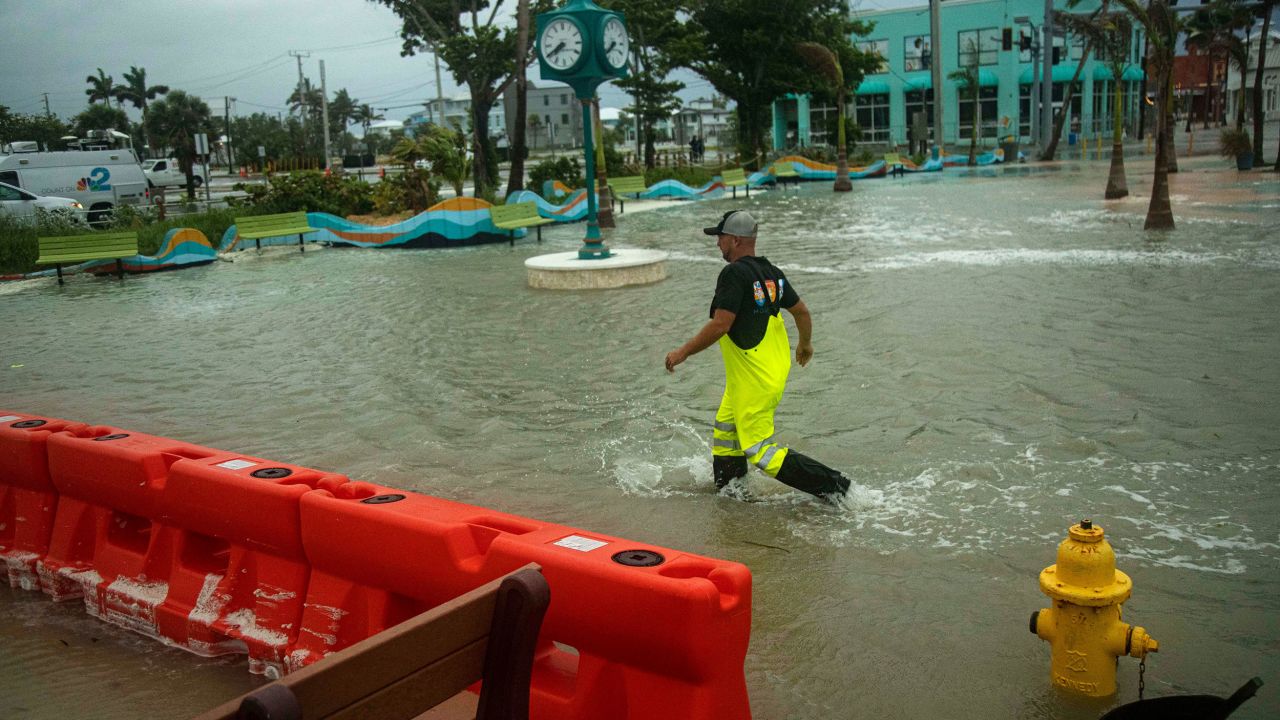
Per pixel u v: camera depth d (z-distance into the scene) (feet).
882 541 15.70
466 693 10.60
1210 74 260.42
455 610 7.79
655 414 24.06
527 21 98.73
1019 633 12.51
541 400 25.91
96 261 62.95
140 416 26.12
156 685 12.23
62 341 38.68
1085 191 88.38
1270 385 23.13
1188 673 11.30
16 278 61.36
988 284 39.68
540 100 332.60
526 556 9.82
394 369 30.45
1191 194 76.18
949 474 18.56
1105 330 29.99
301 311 43.32
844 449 20.35
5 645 13.51
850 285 41.68
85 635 13.80
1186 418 21.03
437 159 83.30
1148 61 61.62
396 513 11.07
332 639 11.78
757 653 12.28
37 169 97.19
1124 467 18.40
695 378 27.55
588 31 46.68
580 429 23.09
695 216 87.51
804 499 17.84
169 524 13.66
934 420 21.99
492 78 115.75
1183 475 17.84
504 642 8.17
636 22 121.70
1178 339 28.25
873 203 90.99
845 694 11.24
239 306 45.91
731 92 148.15
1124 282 38.17
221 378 30.48
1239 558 14.38
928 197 94.68
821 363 28.04
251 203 84.43
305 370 31.01
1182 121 299.38
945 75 207.10
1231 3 110.32
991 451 19.72
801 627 12.93
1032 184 103.19
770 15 136.98
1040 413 22.02
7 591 15.56
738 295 16.49
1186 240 49.85
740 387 17.06
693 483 19.02
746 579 9.22
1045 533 15.66
